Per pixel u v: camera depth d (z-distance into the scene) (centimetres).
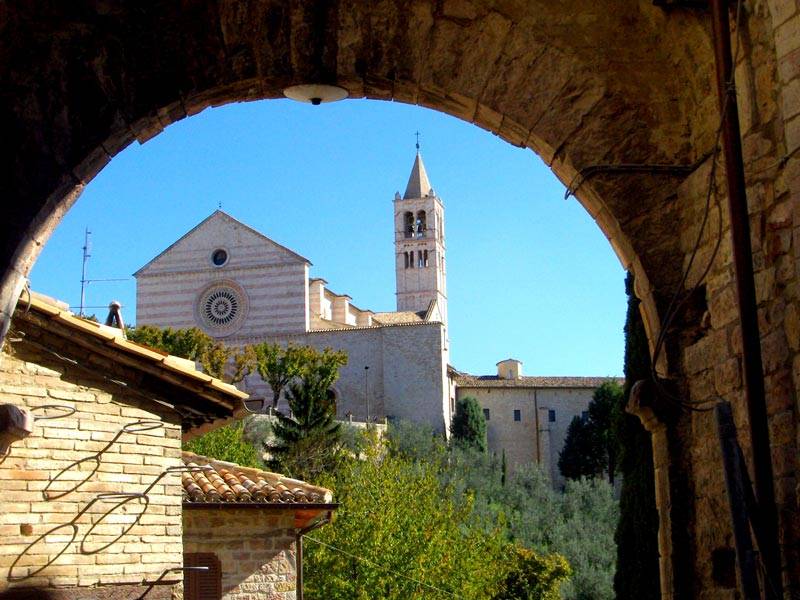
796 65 577
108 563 1152
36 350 1124
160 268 8831
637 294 761
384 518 3002
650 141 753
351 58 771
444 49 773
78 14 743
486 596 3203
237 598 1634
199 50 758
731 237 628
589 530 5859
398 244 14712
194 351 7344
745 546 551
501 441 9875
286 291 8669
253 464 4716
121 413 1195
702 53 717
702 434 696
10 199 719
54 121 734
